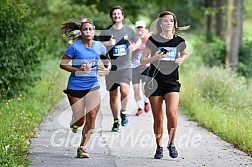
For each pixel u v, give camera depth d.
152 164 18.91
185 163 19.11
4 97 29.22
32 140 22.56
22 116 24.30
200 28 76.56
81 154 19.78
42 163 18.73
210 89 33.22
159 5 70.81
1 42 29.44
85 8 57.62
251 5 106.50
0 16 29.52
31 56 31.55
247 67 47.81
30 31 32.88
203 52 53.28
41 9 54.22
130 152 20.88
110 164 18.83
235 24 47.12
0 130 20.94
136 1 65.62
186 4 74.44
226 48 48.81
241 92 32.22
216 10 54.06
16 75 30.47
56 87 37.25
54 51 51.12
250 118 24.22
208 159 19.77
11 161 17.66
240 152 20.97
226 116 26.27
